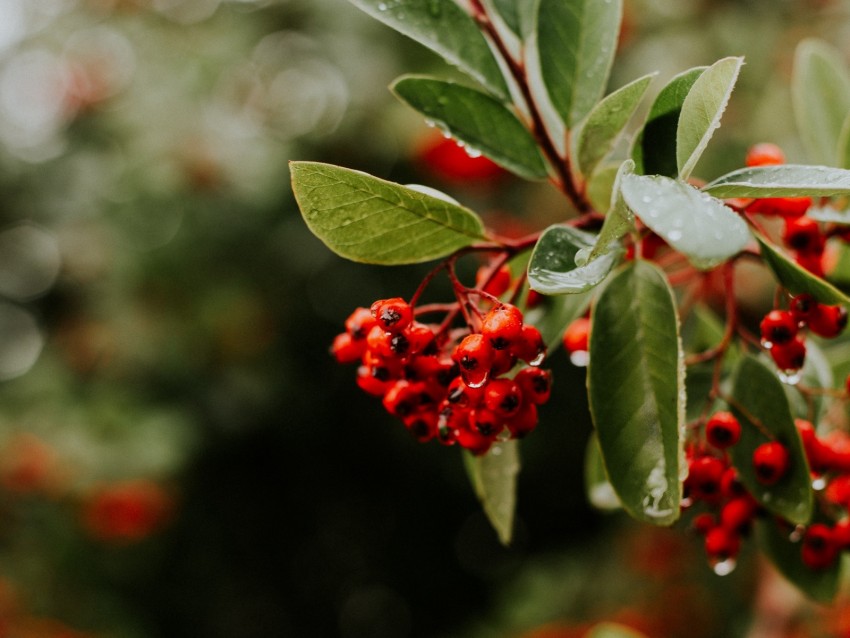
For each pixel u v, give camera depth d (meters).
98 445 0.95
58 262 1.21
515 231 1.03
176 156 0.94
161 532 1.15
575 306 0.35
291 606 1.48
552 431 1.25
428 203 0.32
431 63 0.91
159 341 1.04
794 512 0.34
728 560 0.36
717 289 0.75
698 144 0.30
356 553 1.50
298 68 1.01
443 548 1.52
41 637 0.94
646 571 0.97
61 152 1.09
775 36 0.83
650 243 0.35
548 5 0.35
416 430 0.35
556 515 1.46
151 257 1.01
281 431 1.25
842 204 0.35
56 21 1.09
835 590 0.37
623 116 0.34
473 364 0.31
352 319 0.35
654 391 0.33
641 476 0.32
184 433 1.00
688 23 0.85
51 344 1.11
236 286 1.06
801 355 0.34
